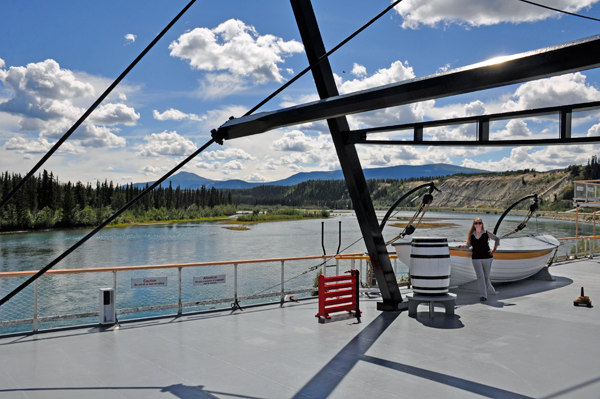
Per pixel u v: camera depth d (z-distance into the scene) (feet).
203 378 13.89
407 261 30.94
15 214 274.36
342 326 20.72
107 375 14.12
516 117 13.76
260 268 98.07
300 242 182.80
